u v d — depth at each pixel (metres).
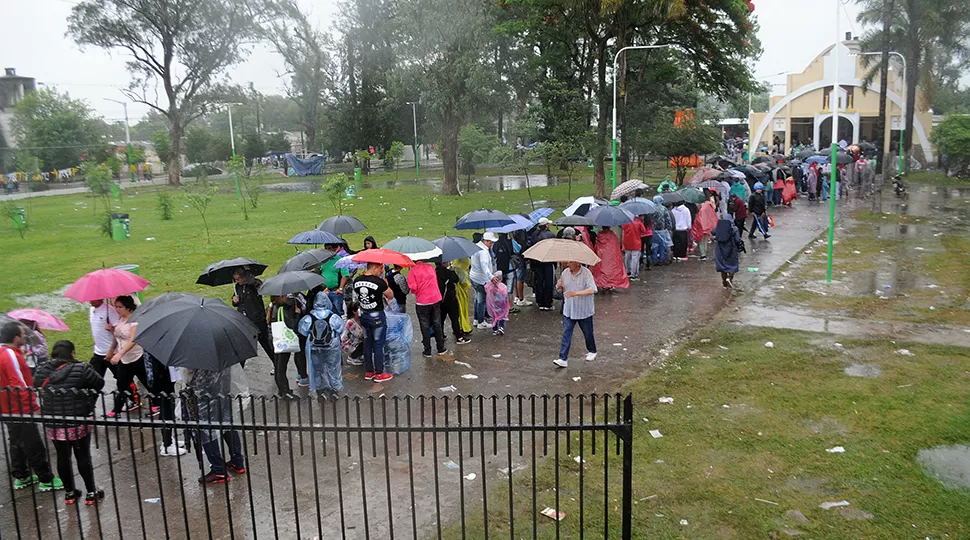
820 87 54.28
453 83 35.31
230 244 22.75
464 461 7.36
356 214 29.89
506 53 44.91
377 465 7.32
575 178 47.84
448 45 34.50
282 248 21.73
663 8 27.83
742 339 11.55
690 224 18.81
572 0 29.27
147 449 7.98
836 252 18.95
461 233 23.23
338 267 10.62
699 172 25.02
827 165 31.33
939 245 19.38
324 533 6.12
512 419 8.48
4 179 53.72
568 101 37.34
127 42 54.62
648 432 8.03
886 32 34.47
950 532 5.88
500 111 40.38
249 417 8.80
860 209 27.45
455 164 37.56
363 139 60.41
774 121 56.84
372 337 9.92
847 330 11.81
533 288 14.24
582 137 32.66
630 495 5.31
